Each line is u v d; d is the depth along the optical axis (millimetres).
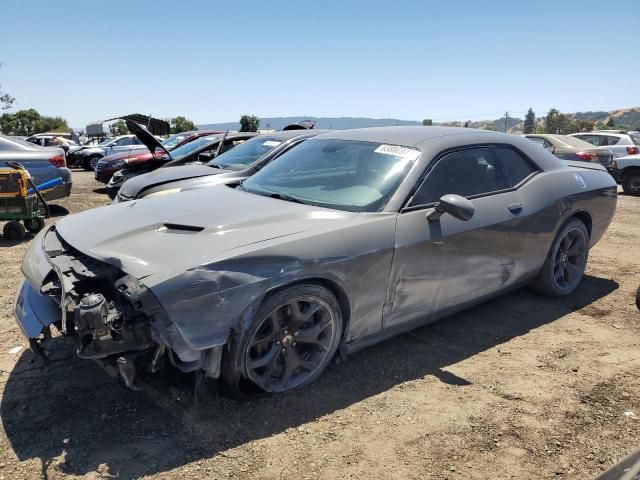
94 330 2492
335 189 3641
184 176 6641
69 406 2947
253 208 3336
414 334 4023
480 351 3779
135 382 2701
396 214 3363
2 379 3230
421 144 3828
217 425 2795
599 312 4582
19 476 2389
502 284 4148
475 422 2910
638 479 1579
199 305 2566
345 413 2949
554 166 4672
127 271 2619
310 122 10453
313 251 2926
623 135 15836
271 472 2467
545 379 3404
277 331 2943
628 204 11703
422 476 2477
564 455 2654
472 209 3289
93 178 17984
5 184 7070
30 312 2990
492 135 4309
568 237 4777
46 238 3430
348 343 3297
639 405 3125
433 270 3520
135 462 2502
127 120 7582
